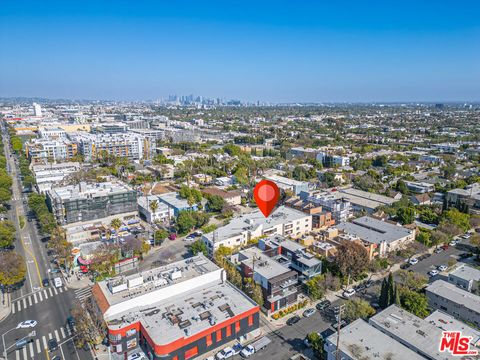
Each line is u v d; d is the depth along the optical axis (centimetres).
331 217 17025
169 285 9562
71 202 15625
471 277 11294
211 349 8525
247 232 14275
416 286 10931
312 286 10919
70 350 8719
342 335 8112
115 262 12538
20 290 11450
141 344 8619
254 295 10019
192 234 15762
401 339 8062
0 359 8375
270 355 8562
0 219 17712
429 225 16912
